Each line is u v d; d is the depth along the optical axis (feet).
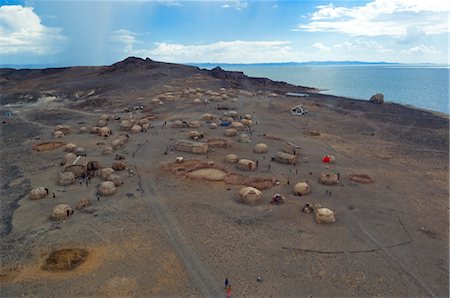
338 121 284.20
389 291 87.81
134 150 199.62
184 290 87.15
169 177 159.22
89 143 216.54
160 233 112.78
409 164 186.19
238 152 195.83
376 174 168.35
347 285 89.71
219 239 109.40
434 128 270.67
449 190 151.53
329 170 170.81
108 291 86.48
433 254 103.65
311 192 144.25
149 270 94.48
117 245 106.01
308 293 86.69
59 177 154.30
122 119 280.51
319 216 120.06
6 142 230.48
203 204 132.77
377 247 106.52
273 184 151.64
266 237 110.83
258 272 94.27
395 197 142.61
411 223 121.60
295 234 112.78
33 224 119.34
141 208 129.59
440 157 200.13
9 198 141.18
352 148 213.25
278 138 226.99
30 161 187.62
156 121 273.95
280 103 351.05
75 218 122.72
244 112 308.60
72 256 99.96
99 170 162.30
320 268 96.22
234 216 123.65
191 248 104.63
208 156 187.32
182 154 190.49
